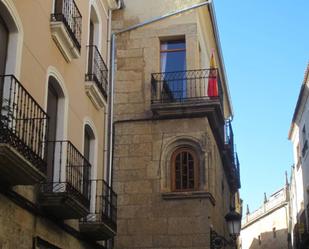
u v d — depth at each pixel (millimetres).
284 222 40125
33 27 10625
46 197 10211
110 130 16828
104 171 15453
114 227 14172
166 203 16578
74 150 12047
